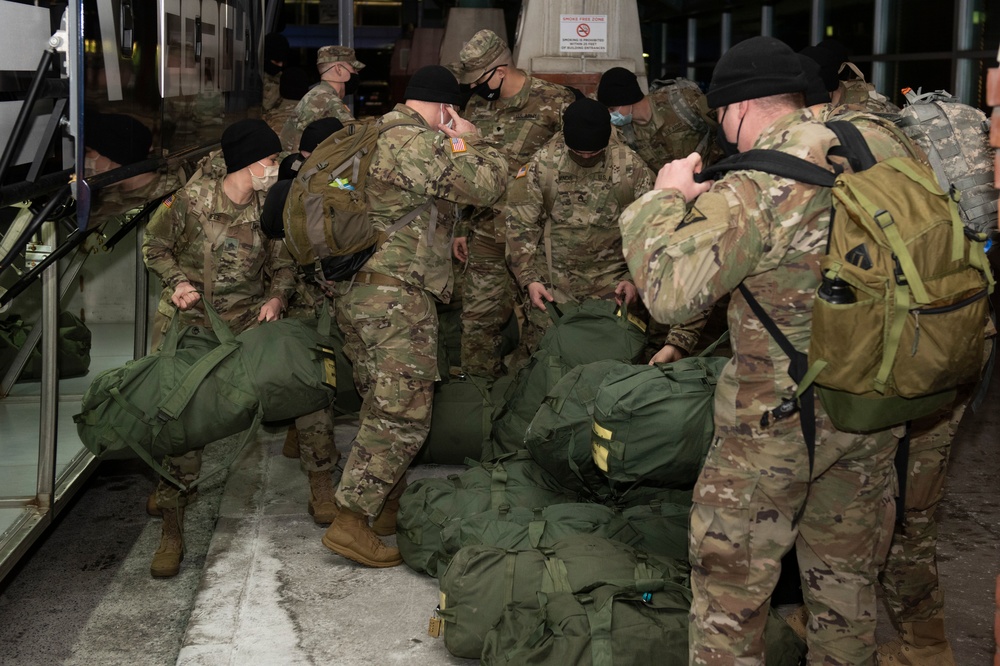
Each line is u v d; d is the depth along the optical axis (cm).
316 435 400
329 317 396
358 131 350
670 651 263
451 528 336
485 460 435
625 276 470
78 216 268
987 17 791
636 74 745
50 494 381
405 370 355
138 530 443
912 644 294
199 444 351
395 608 336
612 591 277
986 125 298
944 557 380
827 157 209
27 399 534
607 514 337
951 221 198
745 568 225
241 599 341
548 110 575
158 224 385
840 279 196
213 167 393
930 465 277
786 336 212
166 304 401
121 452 350
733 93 220
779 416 213
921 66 880
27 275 292
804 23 1075
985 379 273
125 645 344
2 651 338
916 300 192
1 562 332
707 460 231
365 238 343
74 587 388
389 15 1634
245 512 421
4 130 242
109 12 297
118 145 307
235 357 354
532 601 285
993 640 315
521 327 593
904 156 220
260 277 406
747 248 206
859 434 219
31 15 254
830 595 234
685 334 370
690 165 225
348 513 364
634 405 315
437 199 359
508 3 1259
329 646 310
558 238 464
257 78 596
